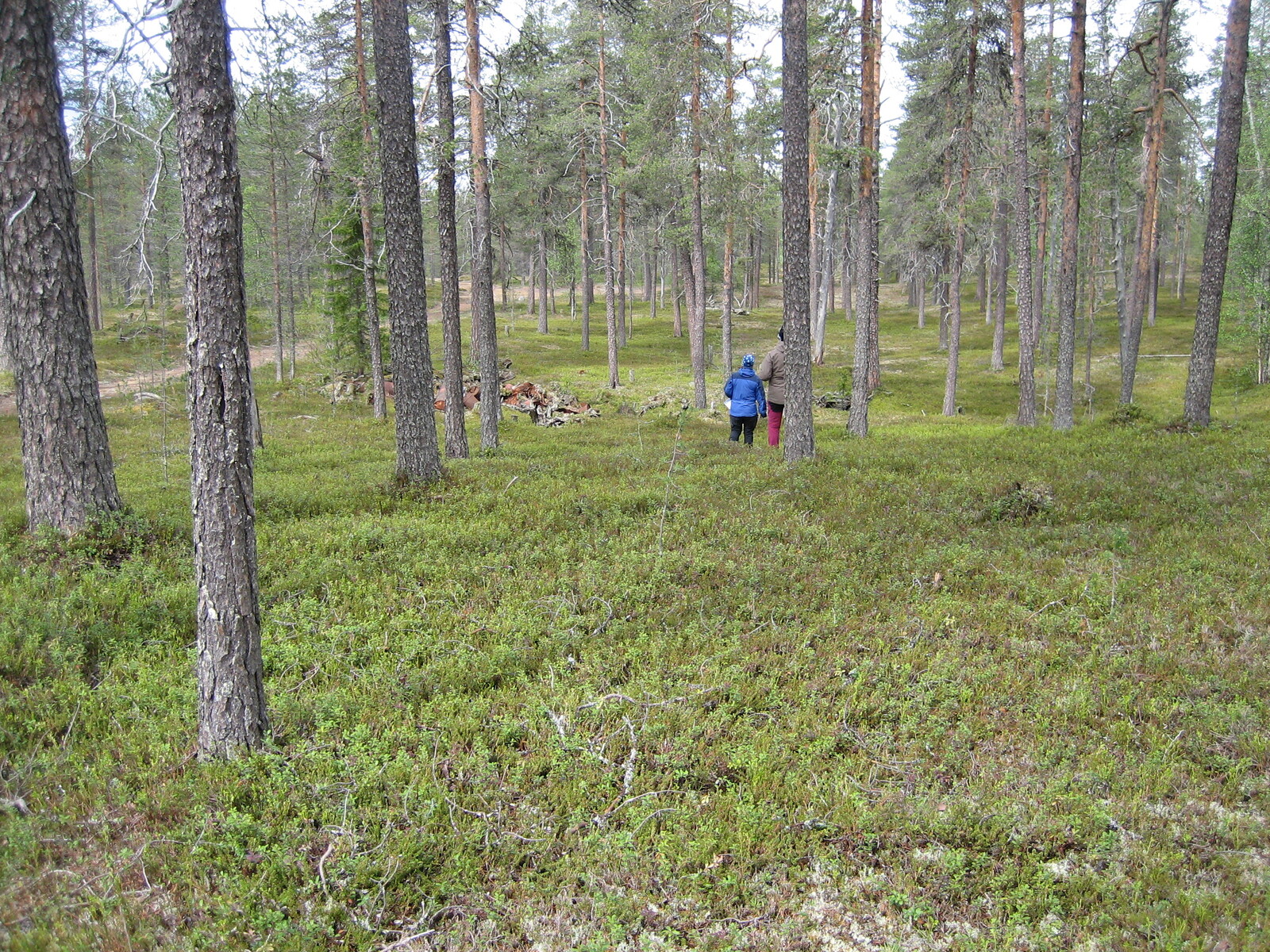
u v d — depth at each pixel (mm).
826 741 4656
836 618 6332
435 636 5992
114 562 7277
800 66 11648
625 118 27047
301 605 6348
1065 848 3939
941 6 24922
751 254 63719
